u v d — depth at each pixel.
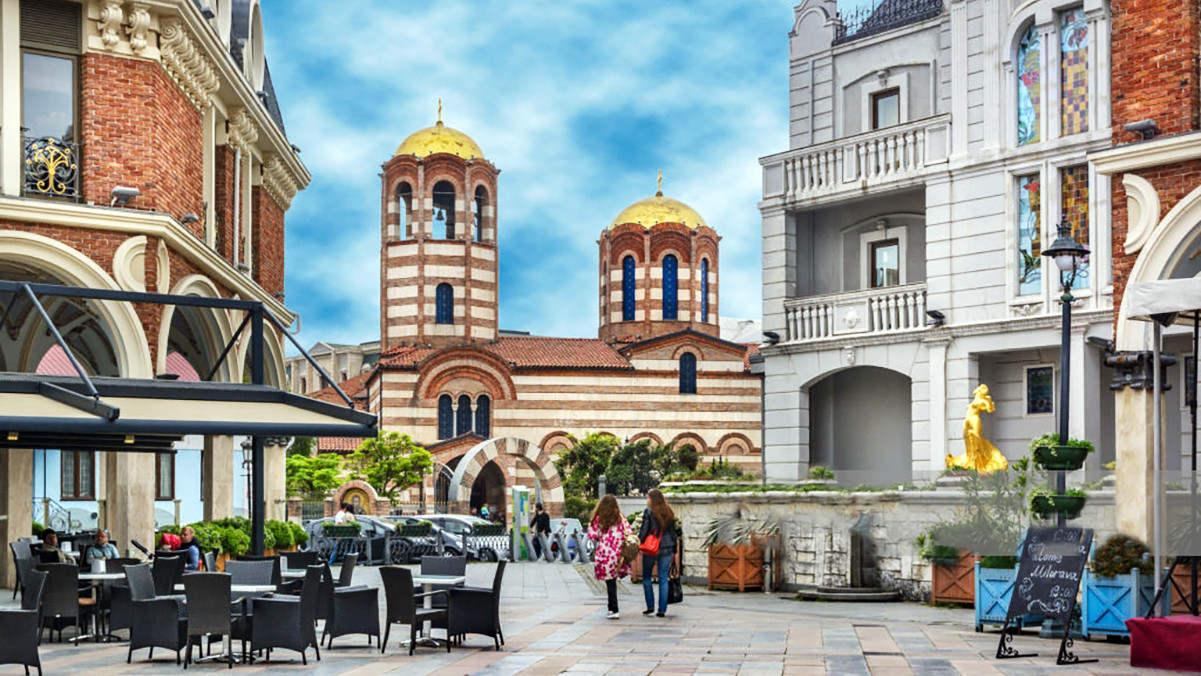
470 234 79.69
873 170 30.31
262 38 28.92
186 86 22.56
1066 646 13.13
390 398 73.19
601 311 88.56
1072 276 16.62
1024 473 17.28
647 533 18.45
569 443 75.31
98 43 20.67
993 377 28.44
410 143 81.31
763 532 22.12
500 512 73.00
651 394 76.88
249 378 30.83
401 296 79.06
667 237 86.00
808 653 14.16
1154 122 18.64
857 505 20.61
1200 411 21.17
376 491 65.31
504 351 77.56
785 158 32.12
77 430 13.40
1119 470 17.25
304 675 12.91
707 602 20.72
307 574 14.00
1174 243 18.23
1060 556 13.40
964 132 28.52
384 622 18.50
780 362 32.00
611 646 15.07
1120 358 18.48
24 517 23.67
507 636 16.33
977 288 27.98
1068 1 26.50
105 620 17.11
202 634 13.49
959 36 28.78
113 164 20.72
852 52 32.19
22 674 13.02
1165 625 12.68
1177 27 18.55
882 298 29.92
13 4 20.14
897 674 12.48
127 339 20.30
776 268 32.34
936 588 19.08
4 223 19.67
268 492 31.38
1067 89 26.73
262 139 28.20
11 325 24.19
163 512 31.50
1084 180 26.36
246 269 26.47
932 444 28.67
